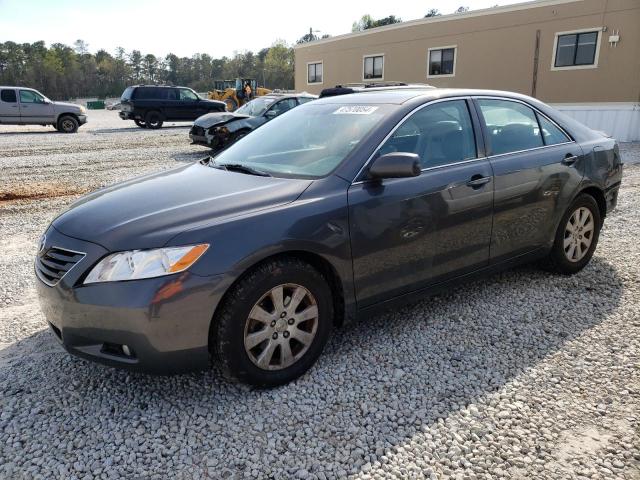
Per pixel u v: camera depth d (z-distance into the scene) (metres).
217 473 2.31
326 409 2.76
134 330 2.51
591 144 4.61
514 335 3.57
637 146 15.23
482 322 3.77
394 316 3.89
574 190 4.37
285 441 2.52
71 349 2.73
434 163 3.52
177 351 2.59
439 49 26.45
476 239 3.72
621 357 3.27
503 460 2.39
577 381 3.01
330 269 3.07
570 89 22.06
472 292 4.32
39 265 2.89
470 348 3.40
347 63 31.80
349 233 3.03
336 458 2.41
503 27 23.69
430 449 2.46
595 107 17.19
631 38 20.06
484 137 3.85
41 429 2.60
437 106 3.69
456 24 25.44
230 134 11.98
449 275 3.65
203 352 2.66
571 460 2.38
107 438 2.54
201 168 3.71
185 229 2.63
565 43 21.94
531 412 2.73
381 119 3.43
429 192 3.38
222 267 2.60
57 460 2.38
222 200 2.90
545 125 4.38
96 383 3.00
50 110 20.48
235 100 30.38
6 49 116.94
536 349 3.38
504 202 3.84
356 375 3.08
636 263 4.96
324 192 3.02
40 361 3.24
